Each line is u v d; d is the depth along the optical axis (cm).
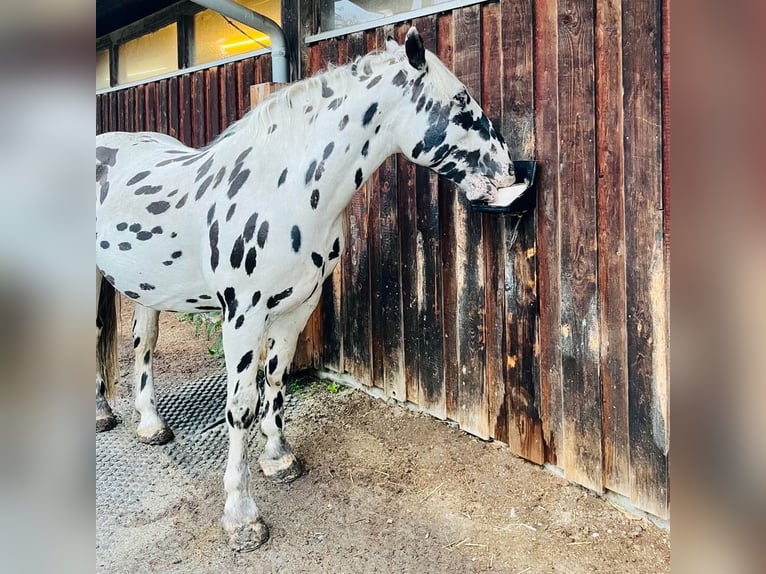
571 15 191
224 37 412
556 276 206
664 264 173
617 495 196
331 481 219
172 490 213
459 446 238
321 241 186
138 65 508
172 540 185
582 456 203
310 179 178
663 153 170
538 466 220
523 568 169
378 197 272
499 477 216
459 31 226
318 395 297
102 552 179
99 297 241
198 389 307
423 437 247
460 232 237
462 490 211
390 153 191
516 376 223
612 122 184
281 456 220
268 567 172
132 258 200
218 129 371
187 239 190
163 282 201
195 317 411
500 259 223
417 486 214
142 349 250
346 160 180
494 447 235
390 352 276
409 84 178
